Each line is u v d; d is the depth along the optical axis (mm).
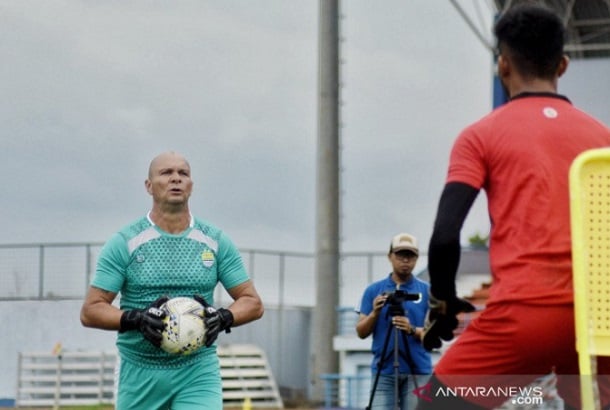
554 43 12930
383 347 25828
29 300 64812
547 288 12227
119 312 18484
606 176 12188
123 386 19141
